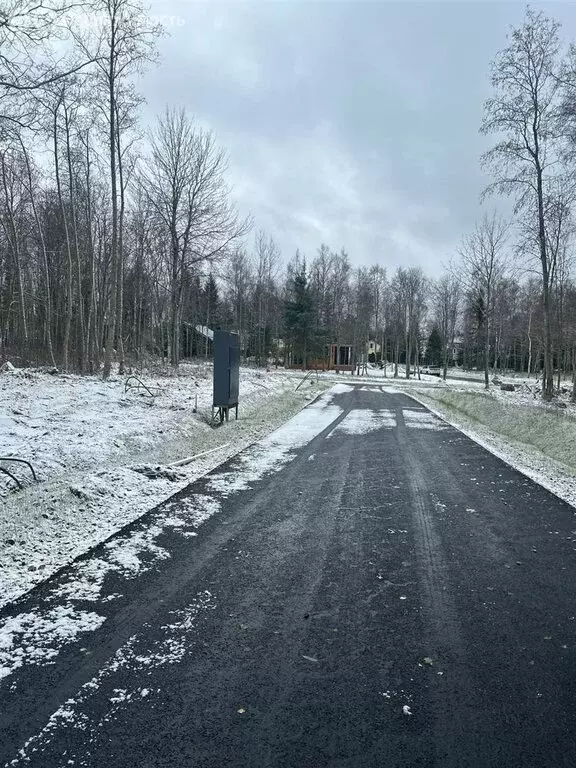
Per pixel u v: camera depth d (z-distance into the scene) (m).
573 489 8.10
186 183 26.48
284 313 55.41
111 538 5.59
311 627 3.81
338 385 34.22
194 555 5.18
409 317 54.44
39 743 2.59
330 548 5.46
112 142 18.86
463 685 3.13
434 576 4.79
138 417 11.77
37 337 32.31
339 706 2.91
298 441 12.15
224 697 2.98
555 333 33.22
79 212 27.91
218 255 27.61
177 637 3.63
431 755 2.54
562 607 4.21
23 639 3.55
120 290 22.31
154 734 2.66
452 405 22.42
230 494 7.48
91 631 3.69
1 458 6.67
